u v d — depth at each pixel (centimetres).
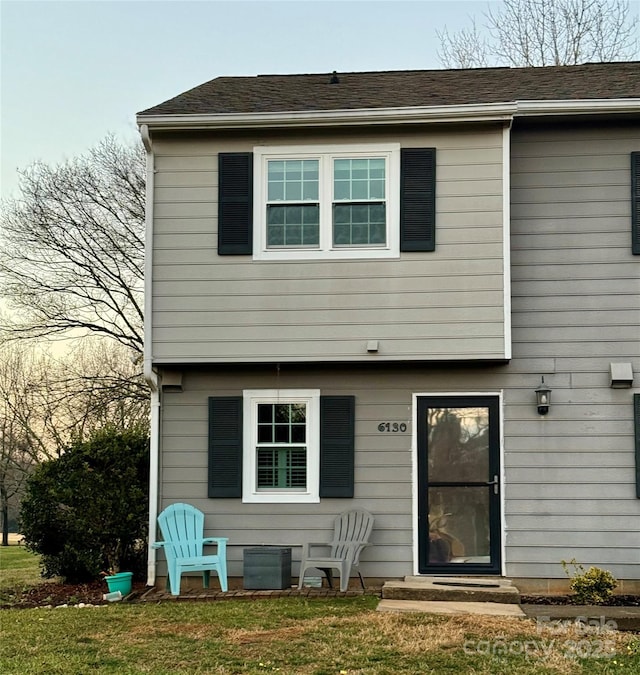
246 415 1123
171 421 1130
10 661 734
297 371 1121
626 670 693
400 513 1093
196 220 1101
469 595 970
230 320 1085
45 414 2123
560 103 1069
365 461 1105
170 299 1094
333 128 1091
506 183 1070
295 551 1098
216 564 1048
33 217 1967
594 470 1079
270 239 1097
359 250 1082
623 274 1100
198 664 719
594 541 1068
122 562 1212
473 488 1091
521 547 1073
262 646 771
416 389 1109
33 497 1208
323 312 1077
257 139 1108
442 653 743
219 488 1112
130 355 2148
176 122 1084
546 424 1090
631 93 1093
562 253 1109
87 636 822
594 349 1094
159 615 909
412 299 1067
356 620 864
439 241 1072
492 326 1053
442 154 1084
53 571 1217
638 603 980
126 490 1180
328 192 1094
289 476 1116
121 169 2048
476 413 1102
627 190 1109
